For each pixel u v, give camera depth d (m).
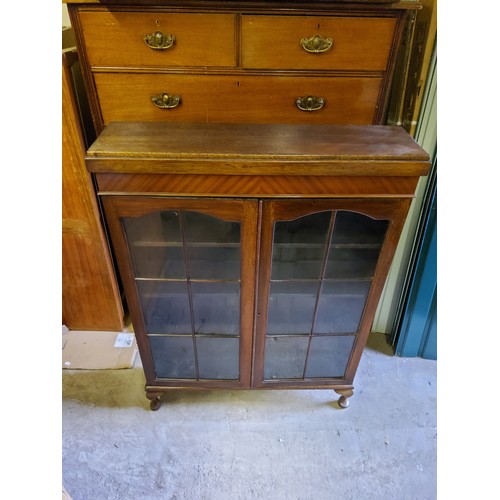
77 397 1.46
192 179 0.93
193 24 1.09
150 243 1.06
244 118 1.23
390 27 1.09
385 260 1.09
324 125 1.09
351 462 1.27
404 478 1.23
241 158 0.90
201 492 1.19
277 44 1.11
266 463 1.26
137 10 1.07
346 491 1.19
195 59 1.14
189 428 1.36
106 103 1.21
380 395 1.48
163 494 1.18
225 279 1.11
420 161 0.92
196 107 1.21
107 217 1.00
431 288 1.46
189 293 1.15
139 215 0.99
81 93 1.33
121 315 1.71
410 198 0.97
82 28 1.09
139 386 1.50
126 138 0.98
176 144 0.95
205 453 1.29
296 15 1.07
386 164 0.91
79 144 1.31
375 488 1.20
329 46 1.11
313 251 1.07
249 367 1.31
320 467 1.25
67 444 1.31
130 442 1.32
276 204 0.96
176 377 1.36
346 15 1.08
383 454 1.29
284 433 1.35
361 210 0.99
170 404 1.44
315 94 1.19
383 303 1.67
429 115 1.29
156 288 1.14
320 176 0.93
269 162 0.90
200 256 1.07
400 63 1.28
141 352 1.28
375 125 1.13
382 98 1.20
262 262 1.06
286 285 1.13
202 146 0.94
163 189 0.95
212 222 1.01
